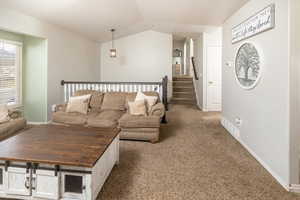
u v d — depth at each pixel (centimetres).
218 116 593
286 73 222
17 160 188
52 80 493
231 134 416
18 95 470
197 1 387
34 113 484
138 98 420
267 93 265
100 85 531
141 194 212
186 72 1083
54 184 192
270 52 257
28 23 407
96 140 241
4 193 200
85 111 416
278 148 240
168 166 275
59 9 419
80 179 192
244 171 262
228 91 439
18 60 466
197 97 766
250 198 206
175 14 500
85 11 460
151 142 366
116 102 445
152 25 689
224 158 301
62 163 182
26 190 197
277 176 241
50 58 482
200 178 244
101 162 215
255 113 302
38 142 232
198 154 316
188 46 1030
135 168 269
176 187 225
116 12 506
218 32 646
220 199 204
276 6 242
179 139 387
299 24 213
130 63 805
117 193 213
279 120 238
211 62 667
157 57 797
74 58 603
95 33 655
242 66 348
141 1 450
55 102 507
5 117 348
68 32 566
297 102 216
